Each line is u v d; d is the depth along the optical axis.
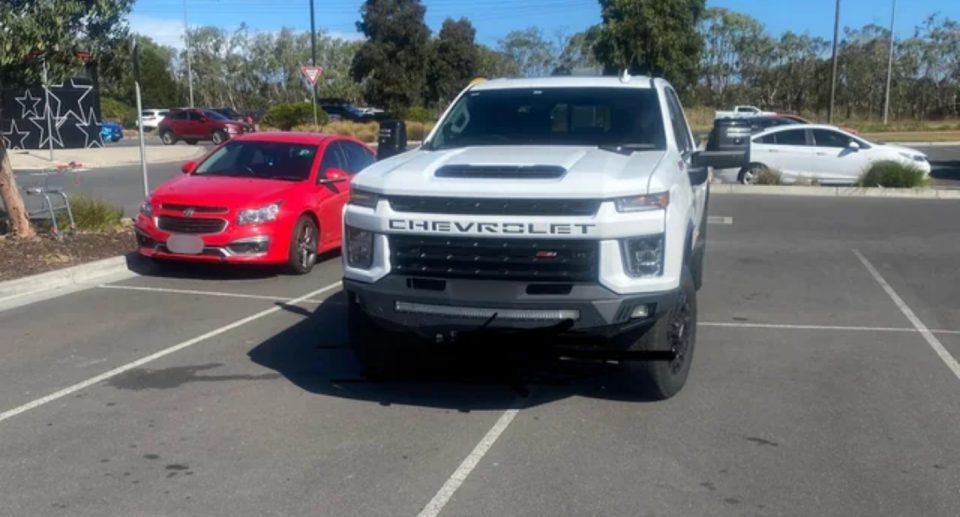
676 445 5.52
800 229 14.69
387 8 54.09
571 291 5.43
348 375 6.97
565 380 6.76
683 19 34.19
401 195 5.64
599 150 6.47
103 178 23.38
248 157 11.67
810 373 6.98
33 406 6.25
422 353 6.63
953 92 62.44
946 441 5.57
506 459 5.30
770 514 4.59
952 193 19.19
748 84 66.00
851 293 9.92
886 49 62.53
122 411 6.16
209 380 6.84
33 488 4.94
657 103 7.06
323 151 11.79
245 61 72.75
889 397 6.41
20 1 10.32
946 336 8.12
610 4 34.62
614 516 4.57
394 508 4.67
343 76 71.69
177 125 42.53
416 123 44.47
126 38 12.26
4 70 10.90
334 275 10.91
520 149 6.61
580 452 5.41
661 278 5.53
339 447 5.50
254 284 10.37
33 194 12.59
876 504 4.70
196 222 10.28
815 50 64.62
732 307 9.27
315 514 4.60
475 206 5.50
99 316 8.81
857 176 20.97
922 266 11.51
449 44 55.81
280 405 6.27
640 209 5.44
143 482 5.00
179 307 9.22
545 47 64.94
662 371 6.04
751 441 5.58
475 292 5.55
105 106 62.12
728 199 18.95
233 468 5.19
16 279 9.81
